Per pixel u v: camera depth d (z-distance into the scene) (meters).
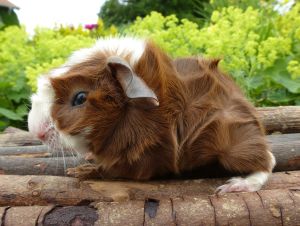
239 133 0.27
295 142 0.33
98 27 1.09
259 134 0.27
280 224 0.24
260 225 0.24
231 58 0.52
